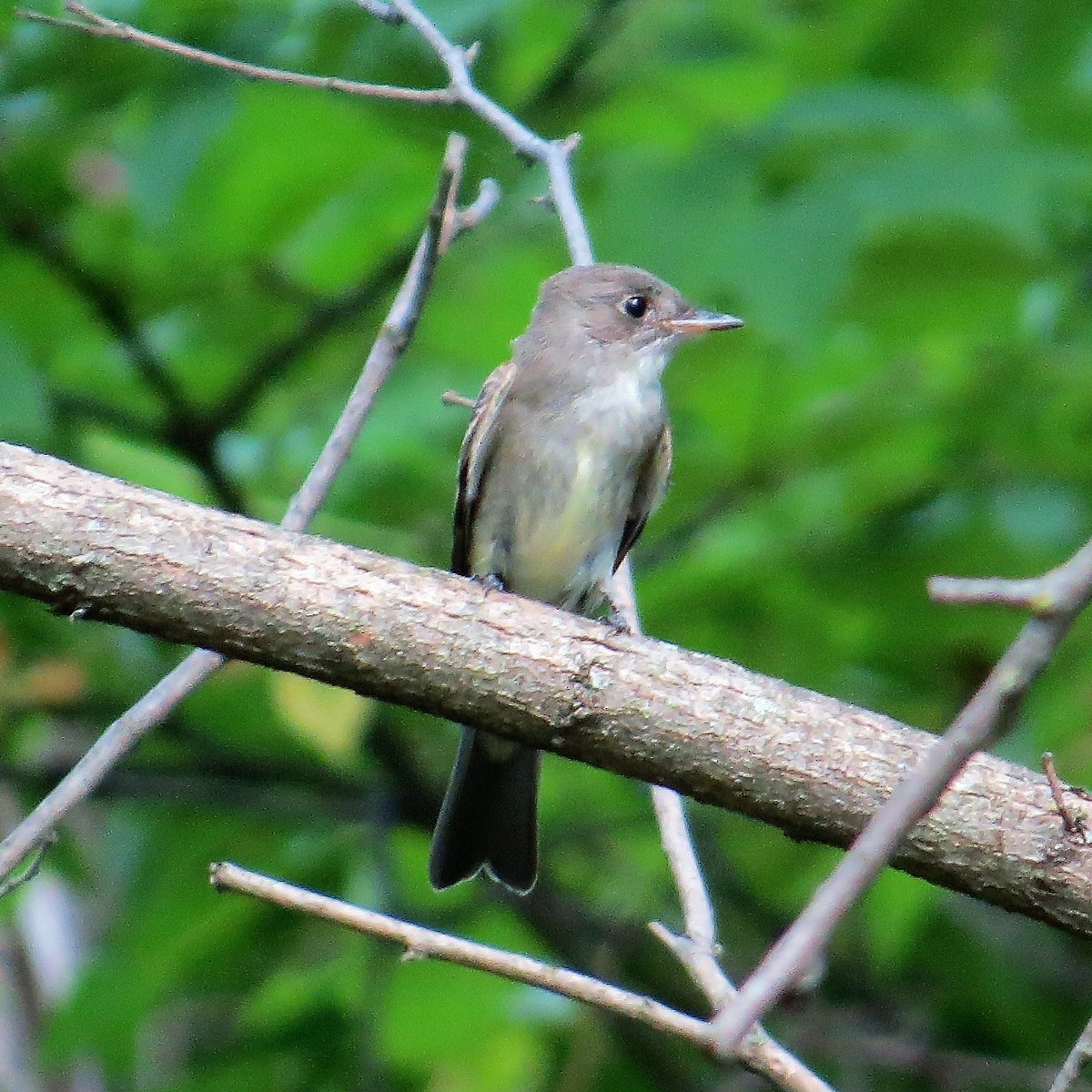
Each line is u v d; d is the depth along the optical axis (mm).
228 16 10258
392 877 11234
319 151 10633
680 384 11016
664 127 11203
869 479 11008
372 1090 10703
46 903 12602
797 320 8953
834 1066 11711
